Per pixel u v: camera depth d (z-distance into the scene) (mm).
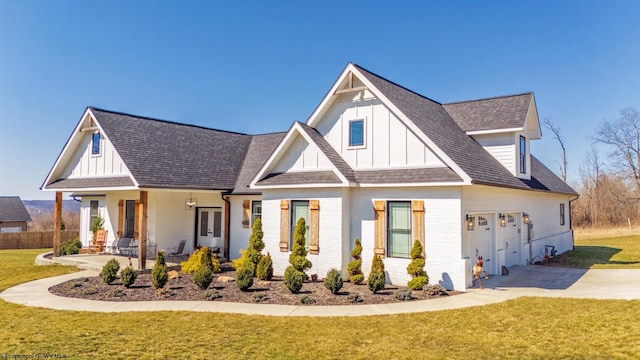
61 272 17016
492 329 8586
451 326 8844
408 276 13656
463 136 17141
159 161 18156
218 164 21078
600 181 49188
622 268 17703
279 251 15828
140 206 16469
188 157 19953
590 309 10094
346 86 15836
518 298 11523
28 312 10375
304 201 15578
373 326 8914
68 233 38156
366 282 14086
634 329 8305
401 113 14203
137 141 18500
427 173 13484
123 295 12305
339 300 11461
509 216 17594
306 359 7000
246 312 10211
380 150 14953
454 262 12781
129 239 20016
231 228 20250
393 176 14094
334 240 14570
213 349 7508
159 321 9422
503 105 18297
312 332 8508
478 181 12516
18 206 51219
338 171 14430
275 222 16031
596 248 27781
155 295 12297
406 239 13953
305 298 11234
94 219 22688
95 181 18516
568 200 27812
